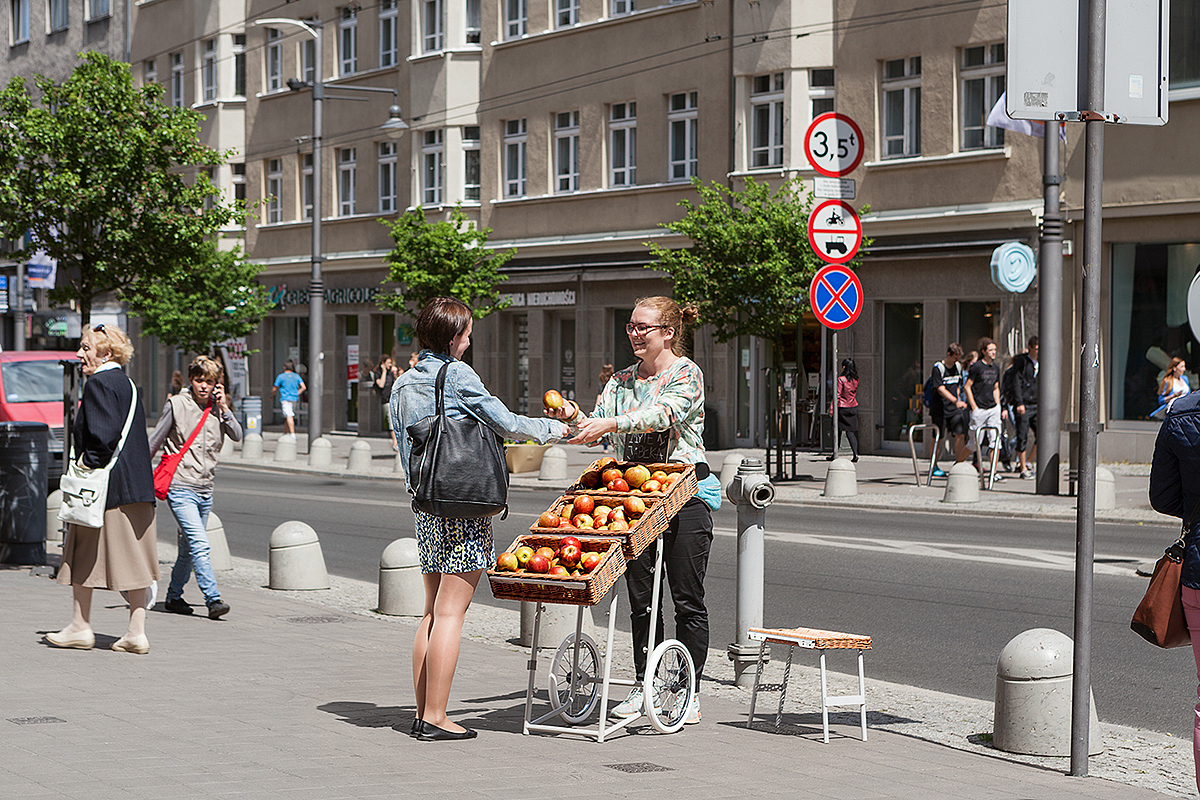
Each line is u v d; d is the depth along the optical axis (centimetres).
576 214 3259
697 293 2273
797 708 773
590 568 652
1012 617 1071
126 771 580
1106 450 2411
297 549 1221
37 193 1898
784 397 2770
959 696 823
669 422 696
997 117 2025
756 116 2898
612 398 725
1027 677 670
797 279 2217
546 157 3344
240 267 3478
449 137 3553
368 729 675
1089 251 648
